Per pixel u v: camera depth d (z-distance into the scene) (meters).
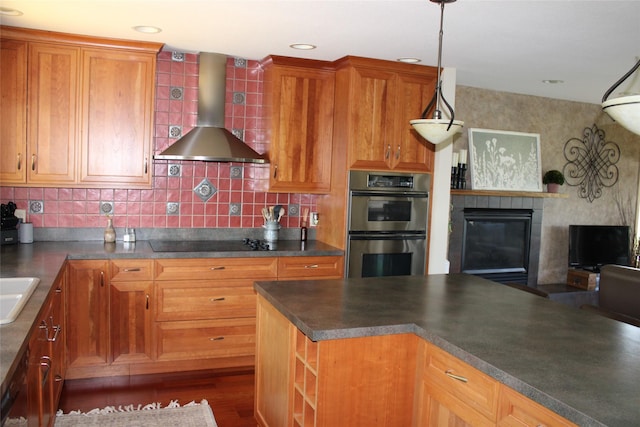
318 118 4.42
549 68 4.28
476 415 1.95
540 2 2.65
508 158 5.85
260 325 2.99
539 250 6.16
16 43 3.69
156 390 3.68
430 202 4.59
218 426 3.23
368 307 2.53
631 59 3.82
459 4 2.74
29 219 4.09
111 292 3.74
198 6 2.98
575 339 2.17
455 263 5.62
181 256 3.86
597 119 6.46
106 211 4.27
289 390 2.52
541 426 1.65
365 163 4.30
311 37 3.58
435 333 2.16
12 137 3.73
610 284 3.75
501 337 2.15
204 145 4.11
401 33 3.38
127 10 3.11
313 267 4.25
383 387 2.31
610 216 6.73
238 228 4.64
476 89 5.66
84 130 3.88
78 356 3.72
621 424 1.40
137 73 3.96
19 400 1.75
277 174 4.33
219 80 4.27
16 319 2.05
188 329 3.95
